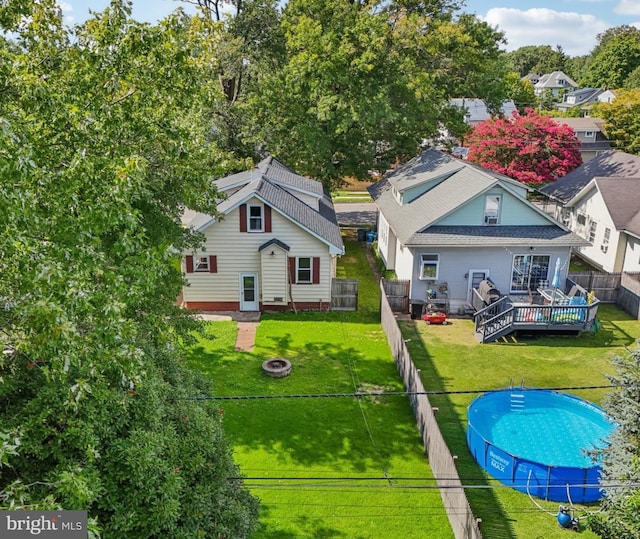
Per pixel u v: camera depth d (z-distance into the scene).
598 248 28.34
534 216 22.89
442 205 23.53
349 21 30.09
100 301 6.66
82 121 8.81
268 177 24.58
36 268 5.52
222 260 22.31
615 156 33.62
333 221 25.77
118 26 10.27
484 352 19.58
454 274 22.91
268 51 38.09
